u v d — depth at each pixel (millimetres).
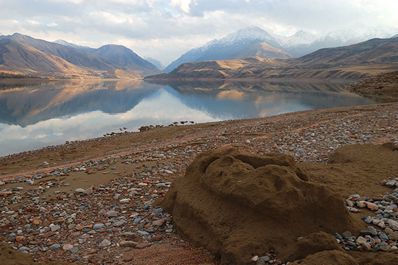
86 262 9727
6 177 20469
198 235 10133
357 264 7285
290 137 26203
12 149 37656
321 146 22516
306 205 9398
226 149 13031
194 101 88125
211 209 10312
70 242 10945
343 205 9625
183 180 12688
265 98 91125
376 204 11367
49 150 33188
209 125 40906
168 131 38062
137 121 56844
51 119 59719
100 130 48969
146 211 12781
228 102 83062
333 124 31562
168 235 10922
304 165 16016
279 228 9109
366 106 50406
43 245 10828
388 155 17031
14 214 13109
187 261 9297
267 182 9828
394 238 9078
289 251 8406
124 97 104625
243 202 9703
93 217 12625
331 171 14852
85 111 70375
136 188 15273
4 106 78750
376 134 25344
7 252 9539
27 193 15453
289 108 67125
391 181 13203
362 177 14039
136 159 21234
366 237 9055
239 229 9312
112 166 19641
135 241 10719
